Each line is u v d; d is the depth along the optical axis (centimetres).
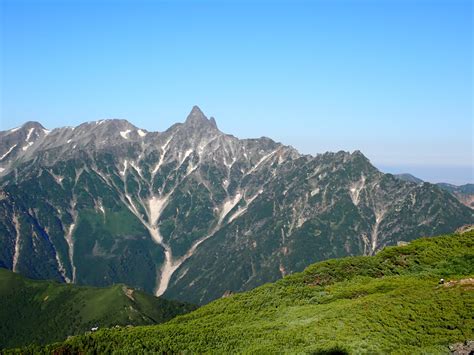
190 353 5941
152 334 6962
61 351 6159
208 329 7125
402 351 4738
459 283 6288
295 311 7444
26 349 6312
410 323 5356
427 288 6500
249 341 6166
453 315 5262
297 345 5600
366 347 5000
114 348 6272
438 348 4672
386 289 7431
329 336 5628
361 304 6519
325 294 8106
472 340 4662
